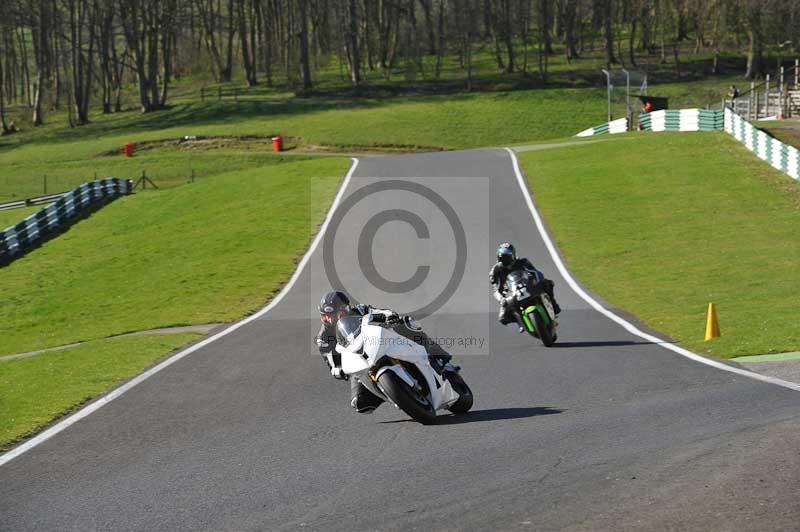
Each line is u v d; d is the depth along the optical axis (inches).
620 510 920.3
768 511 887.7
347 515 967.6
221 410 1620.3
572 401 1531.7
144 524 989.8
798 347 2014.0
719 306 2874.0
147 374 2034.9
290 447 1314.0
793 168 5467.5
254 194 6692.9
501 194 5846.5
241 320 3193.9
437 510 963.3
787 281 3302.2
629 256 4131.4
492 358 2090.3
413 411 1369.3
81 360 2443.4
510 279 2267.5
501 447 1220.5
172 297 4067.4
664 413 1373.0
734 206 4987.7
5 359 2962.6
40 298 4579.2
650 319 2714.1
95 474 1226.0
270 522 964.6
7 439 1462.8
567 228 4852.4
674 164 6250.0
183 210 6697.8
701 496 945.5
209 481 1149.1
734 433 1202.6
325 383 1833.2
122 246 5753.0
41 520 1032.8
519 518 918.4
